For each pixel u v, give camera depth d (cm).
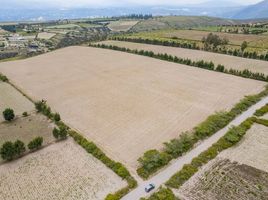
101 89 8000
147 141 5150
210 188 3912
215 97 7069
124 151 4866
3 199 3812
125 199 3694
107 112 6438
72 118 6241
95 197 3784
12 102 7394
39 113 6594
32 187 4025
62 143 5188
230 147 4881
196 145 4972
